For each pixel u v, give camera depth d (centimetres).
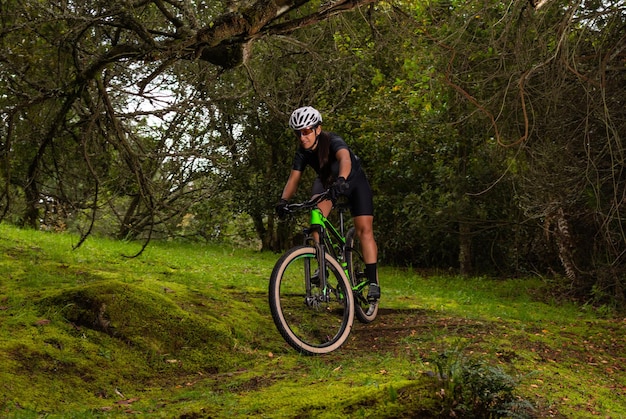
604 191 1034
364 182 580
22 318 557
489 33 920
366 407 394
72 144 812
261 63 1006
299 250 538
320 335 655
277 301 521
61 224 1163
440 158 1490
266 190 1873
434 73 918
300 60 1006
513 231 1536
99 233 1906
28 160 898
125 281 761
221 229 2058
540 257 1486
